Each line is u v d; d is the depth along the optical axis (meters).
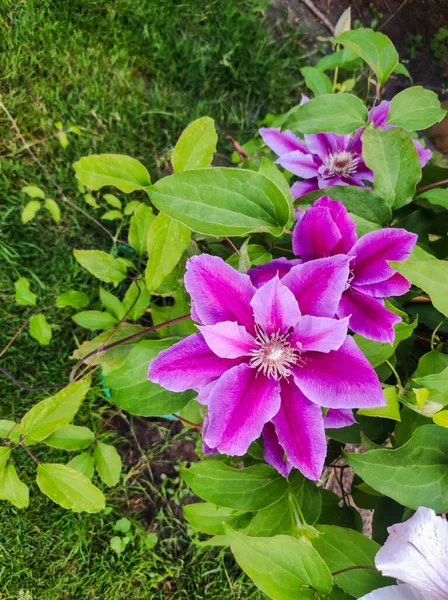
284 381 0.29
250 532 0.32
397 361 0.37
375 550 0.30
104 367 0.47
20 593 0.61
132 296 0.47
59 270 0.62
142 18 0.66
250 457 0.39
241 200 0.30
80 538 0.62
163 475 0.66
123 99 0.66
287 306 0.27
